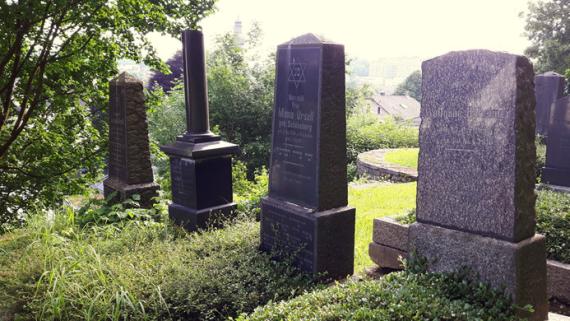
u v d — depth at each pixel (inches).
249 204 289.6
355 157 805.2
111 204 287.3
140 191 285.9
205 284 169.2
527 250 132.9
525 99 129.7
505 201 132.7
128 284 166.4
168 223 255.6
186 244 212.5
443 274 144.5
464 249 141.7
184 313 159.5
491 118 133.6
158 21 379.2
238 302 162.1
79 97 381.1
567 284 169.5
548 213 193.9
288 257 195.0
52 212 250.1
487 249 136.0
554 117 354.3
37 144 355.9
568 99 344.8
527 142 132.5
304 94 185.2
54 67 339.0
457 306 123.3
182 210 254.7
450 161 144.9
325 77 177.2
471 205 140.9
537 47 1012.5
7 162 349.1
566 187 341.1
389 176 466.9
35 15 265.1
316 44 177.2
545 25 976.3
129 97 281.7
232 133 847.1
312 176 184.7
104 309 150.0
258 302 165.3
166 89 1240.2
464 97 139.4
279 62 197.5
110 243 215.8
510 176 131.0
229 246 209.5
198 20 407.2
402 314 115.3
